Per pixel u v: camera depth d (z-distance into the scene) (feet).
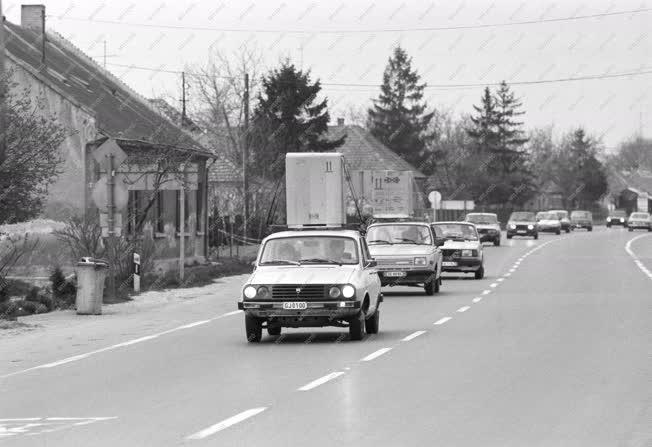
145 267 198.08
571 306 149.48
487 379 79.25
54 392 76.89
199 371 86.79
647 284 197.47
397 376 81.46
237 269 246.68
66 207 214.28
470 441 55.62
